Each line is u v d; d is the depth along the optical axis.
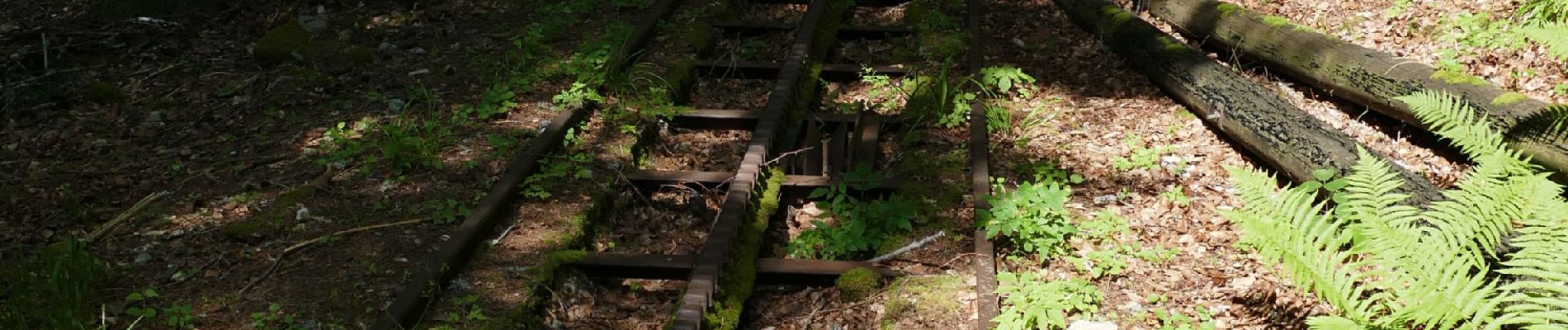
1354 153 6.13
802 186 6.41
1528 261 4.33
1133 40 8.81
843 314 5.21
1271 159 6.65
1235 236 5.80
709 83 8.37
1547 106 6.12
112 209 5.89
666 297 5.39
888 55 9.19
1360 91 7.34
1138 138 7.29
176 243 5.49
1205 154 7.05
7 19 9.07
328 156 6.53
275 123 7.12
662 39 8.80
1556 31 6.37
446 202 5.91
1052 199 5.75
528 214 5.84
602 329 5.09
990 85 8.04
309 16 8.91
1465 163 6.58
